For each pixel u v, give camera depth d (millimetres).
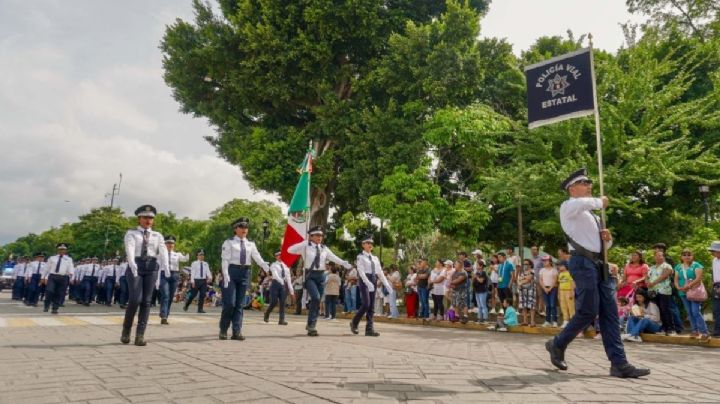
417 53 19734
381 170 19359
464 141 17734
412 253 22562
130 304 6695
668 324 10070
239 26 22062
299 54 21328
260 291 21391
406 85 20531
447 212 17875
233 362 5289
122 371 4621
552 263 12086
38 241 79375
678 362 6445
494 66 20984
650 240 18953
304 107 24812
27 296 17906
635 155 14336
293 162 21359
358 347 7117
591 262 5008
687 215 19656
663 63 15180
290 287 11688
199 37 23375
